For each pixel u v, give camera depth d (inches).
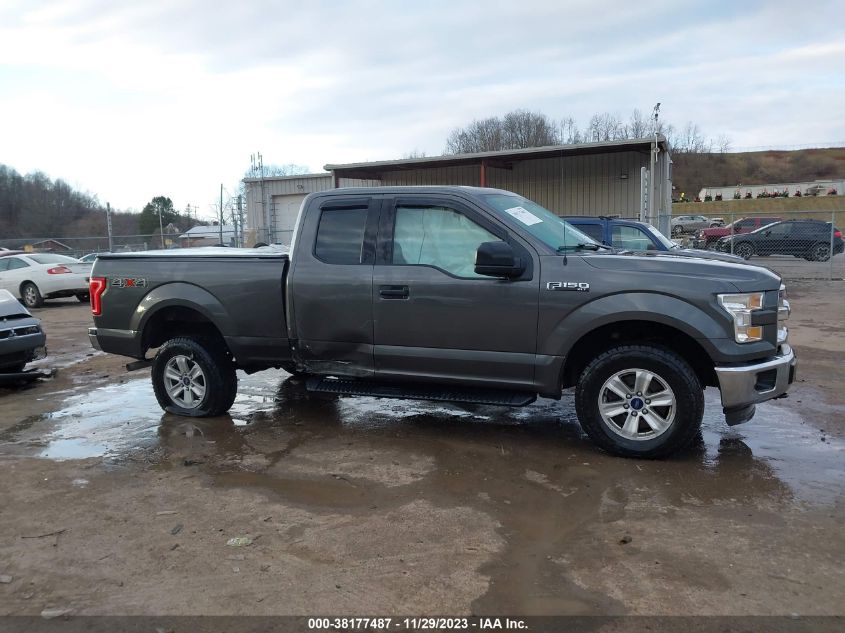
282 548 134.9
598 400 180.4
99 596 119.3
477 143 2474.2
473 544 134.6
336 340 201.6
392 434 208.8
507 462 181.0
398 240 195.6
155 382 235.1
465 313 185.2
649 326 178.1
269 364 217.6
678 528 139.4
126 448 200.8
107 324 234.2
